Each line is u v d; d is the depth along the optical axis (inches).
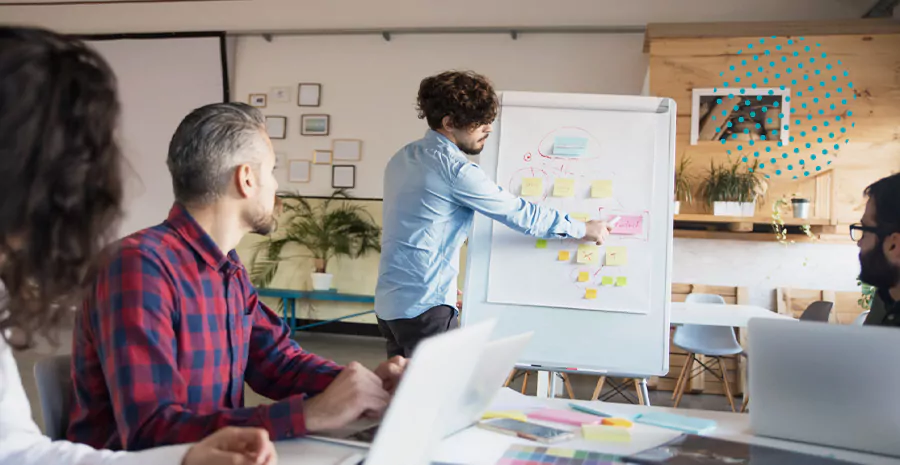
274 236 288.2
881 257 61.3
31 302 29.6
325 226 279.9
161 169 300.5
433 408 37.5
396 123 281.0
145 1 298.8
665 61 222.8
